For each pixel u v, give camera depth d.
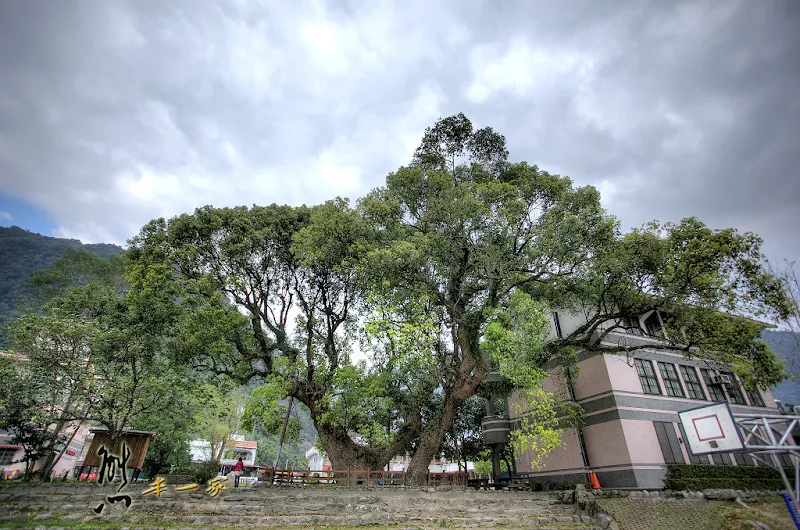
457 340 21.66
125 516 12.02
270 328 21.97
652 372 23.23
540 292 20.20
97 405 17.78
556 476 23.28
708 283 16.47
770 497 15.58
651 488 19.59
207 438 38.88
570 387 23.62
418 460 19.53
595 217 17.31
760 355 17.19
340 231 19.38
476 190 20.05
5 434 26.05
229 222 21.28
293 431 22.06
